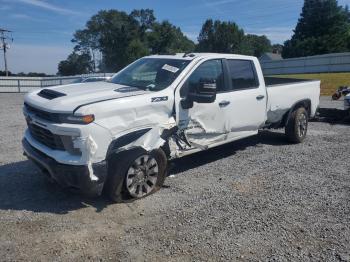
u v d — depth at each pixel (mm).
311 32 89875
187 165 6770
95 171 4516
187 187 5637
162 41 100750
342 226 4449
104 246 3934
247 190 5555
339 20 88062
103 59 102375
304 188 5664
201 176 6160
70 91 5219
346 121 11383
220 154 7547
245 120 6820
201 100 5461
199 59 6051
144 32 100250
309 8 90938
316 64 48375
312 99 8828
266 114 7379
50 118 4641
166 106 5324
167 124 5324
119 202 4973
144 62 6516
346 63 45250
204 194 5367
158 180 5383
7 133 9773
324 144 8516
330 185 5805
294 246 3990
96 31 101062
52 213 4664
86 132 4426
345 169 6609
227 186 5707
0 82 41969
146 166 5137
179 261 3686
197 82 5875
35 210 4742
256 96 6988
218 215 4691
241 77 6812
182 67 5844
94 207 4852
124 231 4254
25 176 5988
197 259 3727
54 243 3971
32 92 5578
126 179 4898
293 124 8258
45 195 5223
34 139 5227
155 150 5215
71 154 4543
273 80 9461
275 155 7512
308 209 4910
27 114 5203
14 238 4051
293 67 51312
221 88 6375
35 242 3982
